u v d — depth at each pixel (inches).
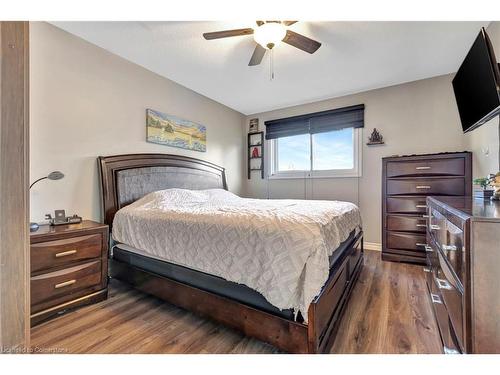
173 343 57.7
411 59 104.1
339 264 67.3
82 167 93.0
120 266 88.1
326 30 83.9
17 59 23.0
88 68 94.0
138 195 107.6
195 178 138.2
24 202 23.5
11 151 22.5
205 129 149.1
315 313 47.8
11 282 22.8
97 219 97.0
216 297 62.1
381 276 99.0
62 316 69.8
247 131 184.4
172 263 73.8
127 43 94.3
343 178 146.7
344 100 146.0
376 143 133.5
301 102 158.9
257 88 136.1
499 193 59.6
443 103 118.6
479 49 62.2
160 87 121.9
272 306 53.5
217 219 65.0
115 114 103.3
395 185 116.0
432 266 69.3
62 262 70.6
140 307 75.4
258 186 179.6
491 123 86.0
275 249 52.5
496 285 33.5
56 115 85.7
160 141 121.5
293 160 167.3
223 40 91.8
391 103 131.4
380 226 135.3
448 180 104.8
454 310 41.9
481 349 34.2
